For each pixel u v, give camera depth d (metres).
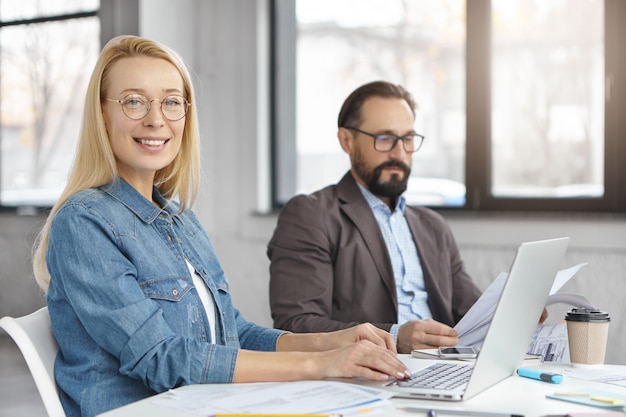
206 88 4.61
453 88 4.11
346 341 1.69
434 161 4.15
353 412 1.22
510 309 1.38
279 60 4.54
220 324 1.75
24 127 5.31
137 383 1.54
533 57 3.90
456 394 1.32
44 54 5.23
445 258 2.55
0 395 3.86
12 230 5.20
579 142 3.83
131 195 1.66
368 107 2.48
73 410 1.52
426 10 4.16
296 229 2.38
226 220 4.57
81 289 1.50
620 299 3.60
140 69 1.68
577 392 1.39
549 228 3.73
